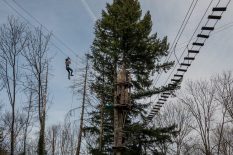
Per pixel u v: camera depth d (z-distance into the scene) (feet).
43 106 103.81
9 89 98.73
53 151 188.75
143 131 87.30
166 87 85.40
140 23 87.66
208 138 132.05
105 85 89.92
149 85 88.22
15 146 133.80
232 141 149.28
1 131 131.95
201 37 47.26
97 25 92.27
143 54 88.58
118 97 60.54
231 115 130.11
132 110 86.53
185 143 143.33
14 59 100.42
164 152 120.57
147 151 90.17
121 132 60.64
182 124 142.20
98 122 92.68
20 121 130.00
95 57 91.30
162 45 88.43
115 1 95.35
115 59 89.15
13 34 101.24
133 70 89.04
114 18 89.25
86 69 95.30
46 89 104.63
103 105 89.76
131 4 92.32
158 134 87.92
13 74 99.55
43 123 103.09
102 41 90.79
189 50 50.44
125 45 88.22
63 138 191.83
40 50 103.24
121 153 60.44
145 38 89.45
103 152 90.27
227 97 131.95
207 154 130.31
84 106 94.27
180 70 54.39
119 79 60.95
